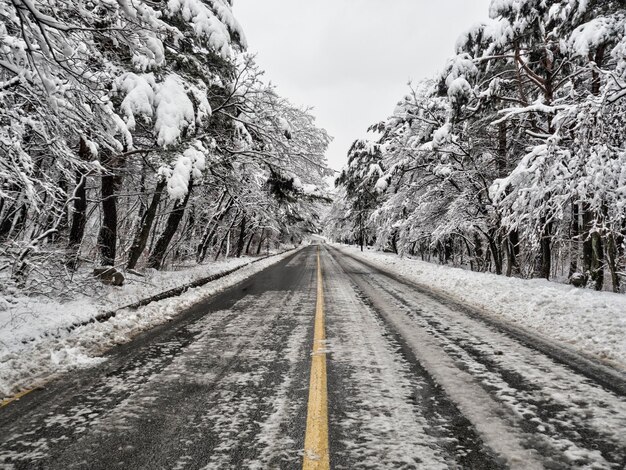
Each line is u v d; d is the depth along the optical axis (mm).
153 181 14273
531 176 10898
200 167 9164
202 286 12062
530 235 11180
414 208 20500
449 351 5184
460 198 15625
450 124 13203
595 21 9352
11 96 6094
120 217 17266
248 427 3070
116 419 3234
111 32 4957
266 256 32344
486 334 6152
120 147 6199
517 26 11344
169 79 7883
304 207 35750
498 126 15664
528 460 2596
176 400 3611
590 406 3434
